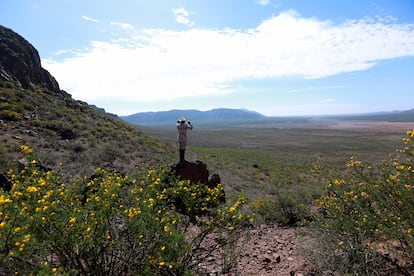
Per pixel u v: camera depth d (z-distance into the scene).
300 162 37.56
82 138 21.16
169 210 4.17
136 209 3.07
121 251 3.08
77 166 13.74
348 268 3.60
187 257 3.43
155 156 21.28
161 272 3.09
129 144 23.72
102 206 2.97
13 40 34.62
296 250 4.93
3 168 10.23
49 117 23.48
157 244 3.01
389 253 3.76
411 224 3.44
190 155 27.02
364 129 170.75
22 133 17.97
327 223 4.19
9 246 2.14
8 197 2.59
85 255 2.77
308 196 9.85
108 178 3.85
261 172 25.50
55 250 2.71
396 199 3.71
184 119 9.75
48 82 36.84
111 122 31.41
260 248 5.35
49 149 16.41
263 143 88.38
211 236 5.19
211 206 4.64
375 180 4.13
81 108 31.50
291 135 129.75
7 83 26.30
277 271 4.43
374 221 3.79
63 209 2.82
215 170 20.97
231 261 4.34
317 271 4.02
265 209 8.24
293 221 7.54
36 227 2.39
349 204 4.25
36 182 3.05
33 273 2.25
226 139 105.81
